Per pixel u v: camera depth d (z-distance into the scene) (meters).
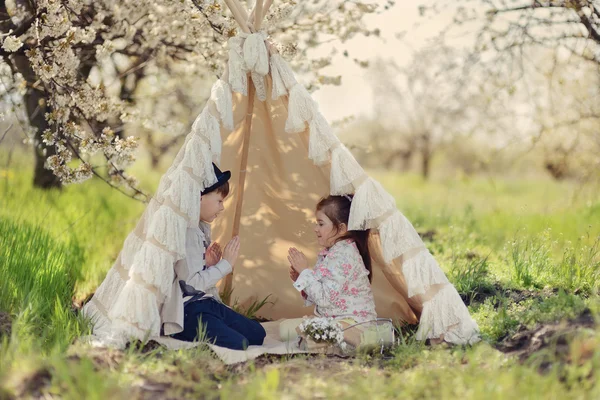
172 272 3.96
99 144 5.04
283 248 5.12
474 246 7.67
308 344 4.11
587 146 8.66
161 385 3.29
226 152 4.86
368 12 6.53
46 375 3.25
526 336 3.78
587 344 3.32
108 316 4.17
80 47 6.16
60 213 8.14
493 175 18.22
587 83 7.93
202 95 10.14
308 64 6.84
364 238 4.45
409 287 4.14
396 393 3.18
